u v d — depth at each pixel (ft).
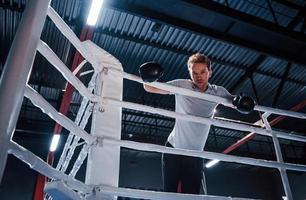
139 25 16.16
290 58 15.99
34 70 18.62
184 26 14.40
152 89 4.99
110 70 3.86
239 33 15.26
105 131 3.52
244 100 4.33
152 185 28.43
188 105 5.89
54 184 2.44
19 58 2.08
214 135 28.17
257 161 4.43
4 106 1.94
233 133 28.96
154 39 17.22
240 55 18.76
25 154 2.20
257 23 12.88
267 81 21.18
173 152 3.73
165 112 3.83
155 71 3.57
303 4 16.93
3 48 16.94
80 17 13.75
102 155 3.36
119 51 17.92
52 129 23.13
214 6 12.33
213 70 19.89
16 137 22.84
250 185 33.04
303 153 33.50
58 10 14.57
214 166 32.09
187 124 5.77
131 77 3.96
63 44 16.21
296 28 17.88
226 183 32.01
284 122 21.66
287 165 4.72
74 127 2.95
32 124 22.76
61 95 20.99
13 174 23.44
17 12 14.65
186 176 6.02
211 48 18.11
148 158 29.76
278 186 33.71
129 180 27.94
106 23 15.76
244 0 15.98
